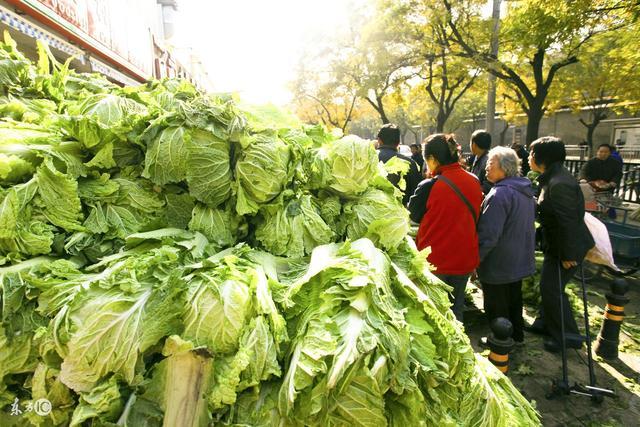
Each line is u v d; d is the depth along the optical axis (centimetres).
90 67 692
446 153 358
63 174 173
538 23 1001
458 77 1722
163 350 133
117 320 132
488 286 420
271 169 191
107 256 167
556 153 388
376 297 150
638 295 596
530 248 396
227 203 198
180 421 123
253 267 162
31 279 144
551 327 423
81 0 606
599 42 1380
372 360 134
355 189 217
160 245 169
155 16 1614
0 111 235
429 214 363
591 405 343
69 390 133
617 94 1847
